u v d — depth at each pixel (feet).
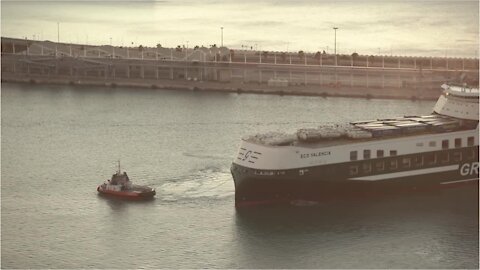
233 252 538.88
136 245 549.95
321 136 625.41
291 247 547.08
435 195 647.97
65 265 518.37
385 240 557.74
